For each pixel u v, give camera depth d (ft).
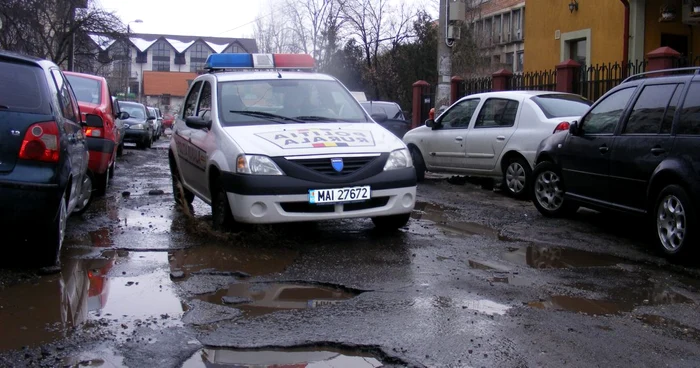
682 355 12.57
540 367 11.82
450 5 54.90
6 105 16.85
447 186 39.37
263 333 13.23
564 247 22.00
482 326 13.85
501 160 34.55
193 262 18.93
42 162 16.83
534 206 30.99
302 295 16.05
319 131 22.50
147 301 15.29
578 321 14.39
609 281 17.84
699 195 19.02
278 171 20.52
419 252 20.62
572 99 34.53
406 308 14.96
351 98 25.91
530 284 17.29
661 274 18.76
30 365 11.45
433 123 39.88
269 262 19.07
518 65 134.00
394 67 123.03
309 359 12.14
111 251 20.10
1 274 17.15
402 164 22.22
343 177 21.02
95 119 23.24
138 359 11.80
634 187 22.15
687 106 20.53
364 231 23.79
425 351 12.41
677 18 56.90
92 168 28.81
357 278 17.48
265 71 27.45
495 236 23.56
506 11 137.28
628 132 22.86
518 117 34.12
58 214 17.35
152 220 25.41
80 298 15.38
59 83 19.83
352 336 13.08
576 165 25.48
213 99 24.41
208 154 22.89
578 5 63.00
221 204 22.27
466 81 62.08
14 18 81.30
